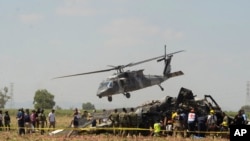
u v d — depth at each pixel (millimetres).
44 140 62719
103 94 95688
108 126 71312
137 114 69188
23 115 73250
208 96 74438
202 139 64375
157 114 71312
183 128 69375
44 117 79438
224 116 71312
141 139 63406
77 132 71938
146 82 99562
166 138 64938
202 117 68625
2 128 79562
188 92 73938
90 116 74812
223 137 68125
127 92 96562
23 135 70625
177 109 73000
